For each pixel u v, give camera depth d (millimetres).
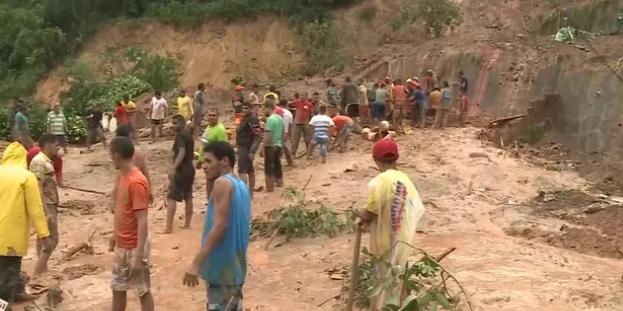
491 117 24562
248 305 7926
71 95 34844
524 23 32000
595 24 28625
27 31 40625
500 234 11398
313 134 17906
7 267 7312
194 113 22656
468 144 19734
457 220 12195
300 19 37469
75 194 15695
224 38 37531
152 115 23312
